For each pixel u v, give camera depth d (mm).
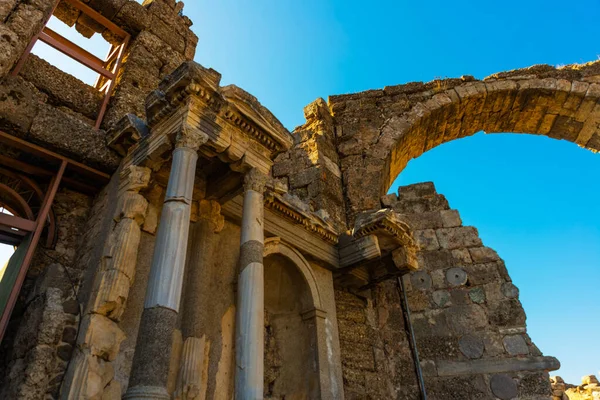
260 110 7270
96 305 5680
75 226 7562
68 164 7320
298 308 9359
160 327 4879
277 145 7613
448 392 10547
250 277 6367
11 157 7027
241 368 5668
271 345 9180
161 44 10820
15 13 6953
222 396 6660
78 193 7898
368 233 9828
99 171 7617
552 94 17594
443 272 12320
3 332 5785
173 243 5430
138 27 10703
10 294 6008
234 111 6930
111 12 10375
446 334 11367
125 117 7543
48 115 7219
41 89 8219
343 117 16844
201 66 6465
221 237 8031
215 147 6785
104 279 5906
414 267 10195
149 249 6770
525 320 11234
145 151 6938
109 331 5664
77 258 7148
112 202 7043
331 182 14031
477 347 11039
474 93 17516
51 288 5992
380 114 16984
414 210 13688
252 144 7340
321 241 10031
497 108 18297
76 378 5152
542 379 10320
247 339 5863
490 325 11320
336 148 15883
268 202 8719
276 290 9695
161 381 4652
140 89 9609
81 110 8672
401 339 11320
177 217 5637
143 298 6363
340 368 8898
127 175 7043
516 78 17891
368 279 10805
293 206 9172
